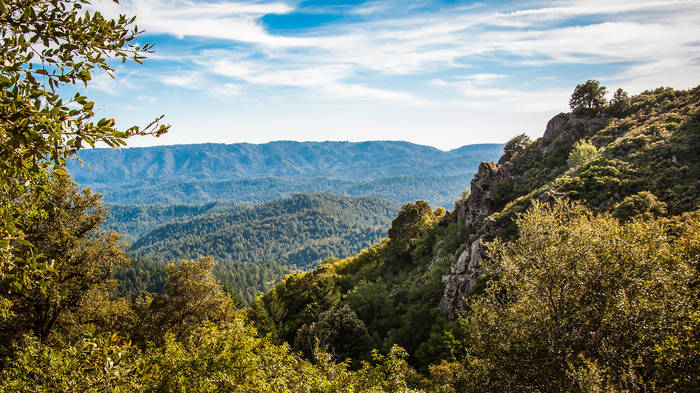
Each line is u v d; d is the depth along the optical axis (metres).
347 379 18.42
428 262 64.81
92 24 5.29
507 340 13.83
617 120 68.56
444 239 65.44
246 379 13.91
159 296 29.19
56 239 19.06
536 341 13.23
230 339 14.76
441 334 38.78
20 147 4.57
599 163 48.34
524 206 46.09
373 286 58.59
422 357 38.66
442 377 25.97
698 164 38.50
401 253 75.75
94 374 6.53
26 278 5.32
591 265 13.60
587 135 68.69
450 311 44.03
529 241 15.66
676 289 12.37
